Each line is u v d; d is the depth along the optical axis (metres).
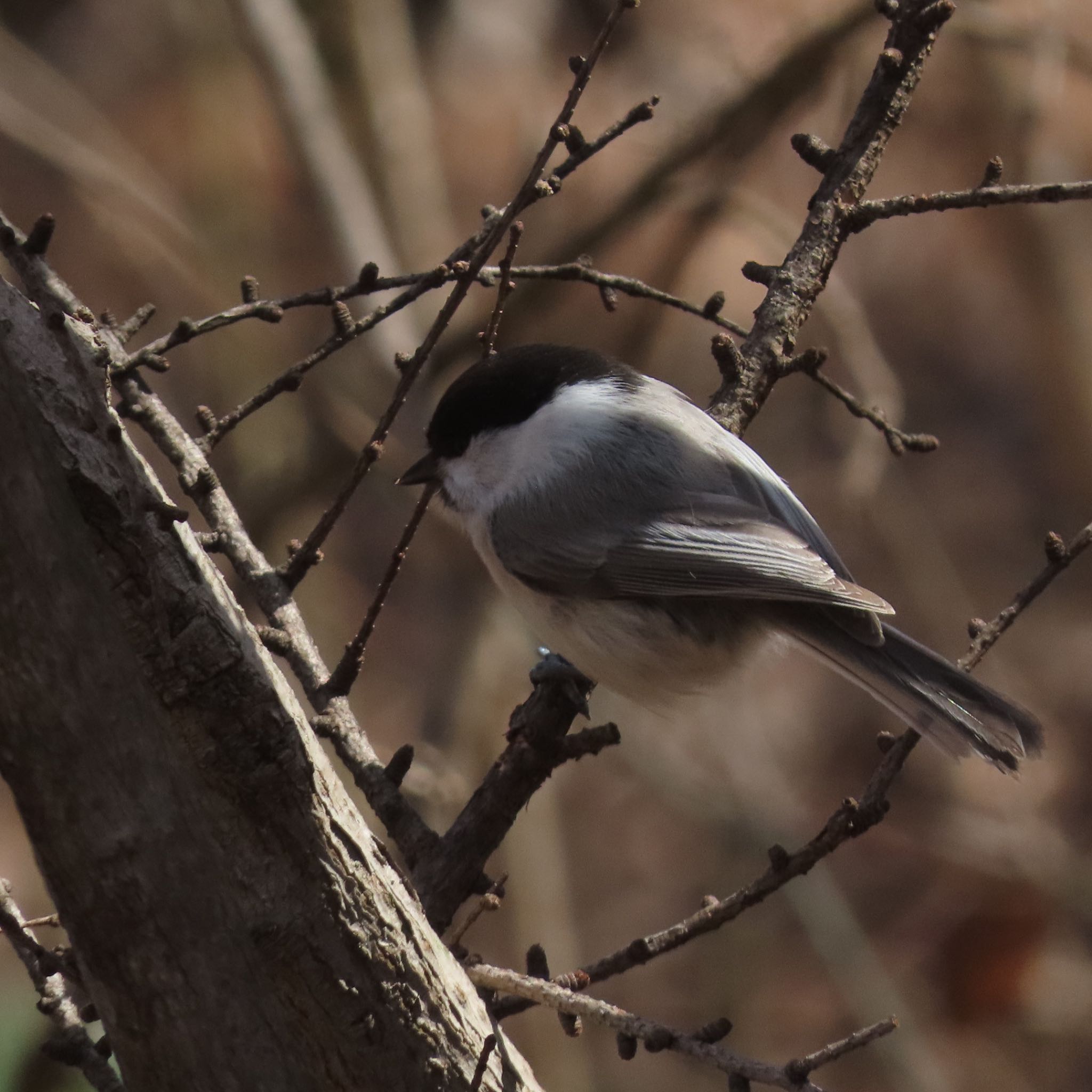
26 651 3.00
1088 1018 10.94
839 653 5.68
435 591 13.91
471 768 10.41
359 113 11.66
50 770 3.08
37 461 2.98
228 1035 3.29
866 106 5.44
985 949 11.08
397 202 11.54
